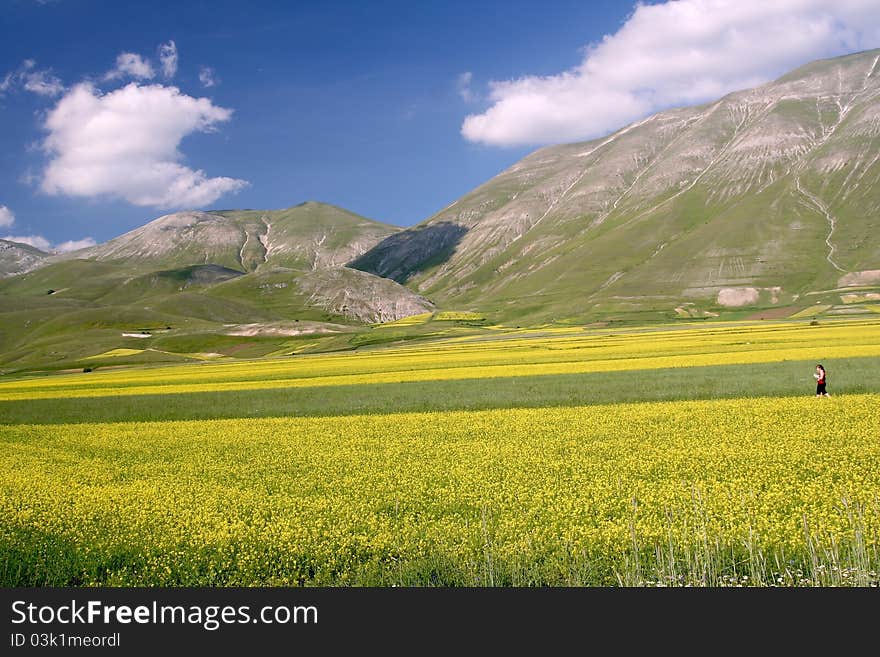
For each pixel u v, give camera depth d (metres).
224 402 48.91
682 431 27.97
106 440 33.97
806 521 15.29
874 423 27.50
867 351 57.72
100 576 15.85
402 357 85.25
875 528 14.93
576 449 25.48
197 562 15.80
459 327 174.25
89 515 19.33
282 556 15.63
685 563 14.27
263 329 170.88
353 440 30.20
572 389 44.47
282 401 47.72
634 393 41.16
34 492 22.33
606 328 141.75
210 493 21.33
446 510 18.44
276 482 22.55
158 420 42.44
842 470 20.05
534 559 14.64
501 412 36.62
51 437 35.91
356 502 19.41
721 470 21.22
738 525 15.49
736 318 173.50
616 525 16.00
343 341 139.38
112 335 177.25
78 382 77.94
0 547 17.16
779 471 20.44
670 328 123.25
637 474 21.14
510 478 21.52
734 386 41.31
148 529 17.94
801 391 38.25
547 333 131.25
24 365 147.12
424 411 40.03
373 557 15.41
